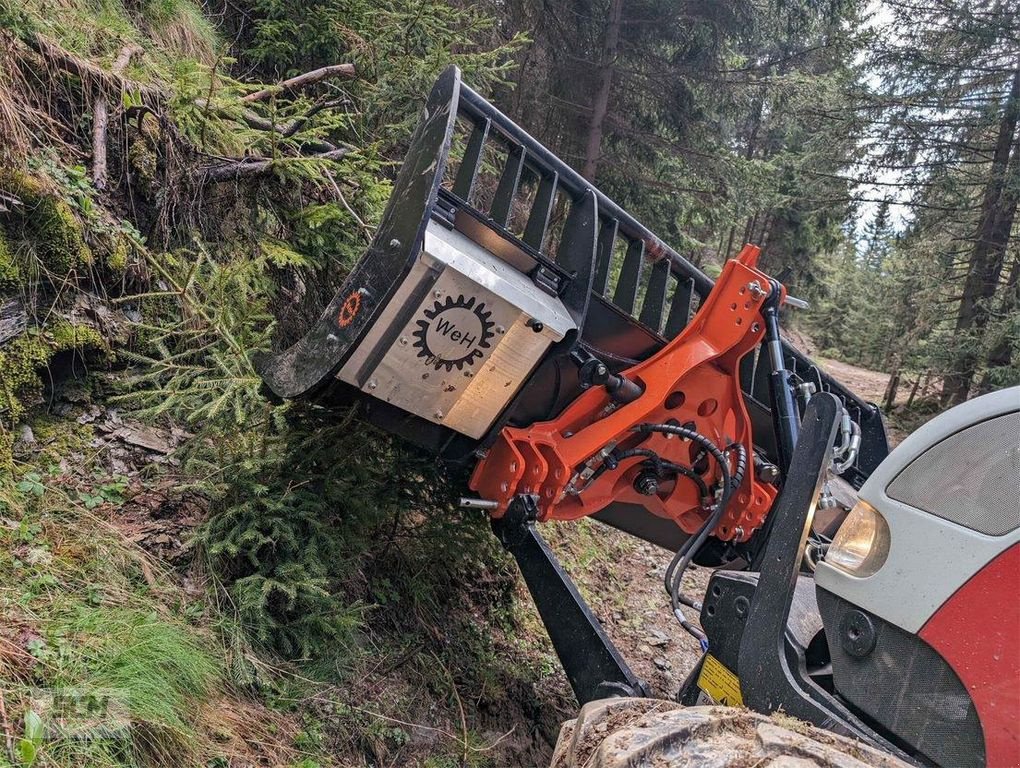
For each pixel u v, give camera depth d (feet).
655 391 9.82
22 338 9.02
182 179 12.00
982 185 42.65
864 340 100.53
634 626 16.58
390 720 9.39
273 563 9.22
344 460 9.97
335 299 9.15
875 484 6.28
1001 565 5.28
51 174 9.92
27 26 10.43
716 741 4.90
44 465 8.82
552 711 12.17
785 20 30.27
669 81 30.09
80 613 7.26
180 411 10.02
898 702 5.89
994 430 5.55
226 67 16.74
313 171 12.98
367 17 16.56
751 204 31.63
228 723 7.57
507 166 9.53
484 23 17.33
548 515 9.86
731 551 11.55
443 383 8.90
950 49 41.60
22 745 5.39
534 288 9.22
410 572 11.87
